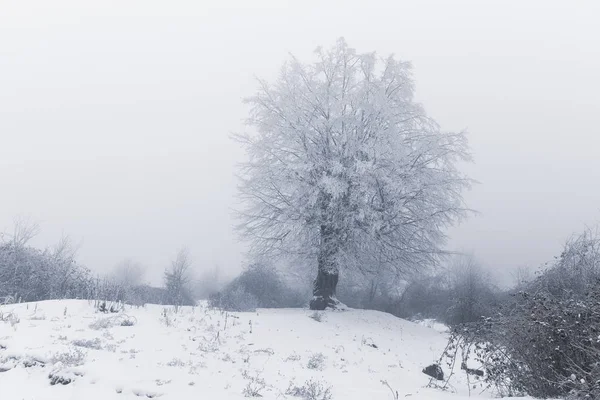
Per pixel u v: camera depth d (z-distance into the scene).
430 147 18.95
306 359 10.01
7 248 16.38
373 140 18.72
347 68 20.39
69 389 5.79
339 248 18.53
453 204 19.58
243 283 26.08
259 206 20.05
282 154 20.09
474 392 8.16
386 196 18.20
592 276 13.24
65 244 19.05
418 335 16.80
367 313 19.16
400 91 20.66
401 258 19.42
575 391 5.95
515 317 7.86
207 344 9.66
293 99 20.08
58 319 10.27
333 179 17.80
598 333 6.39
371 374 9.40
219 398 5.97
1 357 6.78
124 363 7.05
